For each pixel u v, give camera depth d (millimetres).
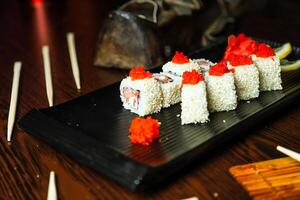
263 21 938
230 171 429
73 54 746
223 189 407
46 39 846
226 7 775
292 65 610
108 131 472
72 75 671
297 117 532
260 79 554
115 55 673
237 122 482
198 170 433
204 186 411
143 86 499
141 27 649
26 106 573
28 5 1088
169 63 569
